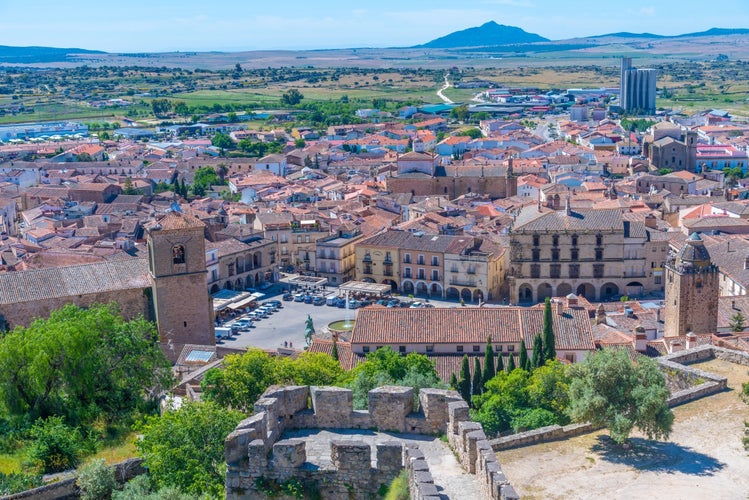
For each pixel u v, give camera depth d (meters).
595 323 161.12
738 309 158.88
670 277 152.25
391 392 46.66
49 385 100.06
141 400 106.56
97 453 85.94
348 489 42.62
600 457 65.31
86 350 100.62
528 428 93.44
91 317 105.38
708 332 149.25
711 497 58.34
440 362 141.38
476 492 40.88
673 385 81.44
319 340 153.50
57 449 82.25
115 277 151.38
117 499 60.22
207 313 154.62
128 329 108.38
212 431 63.22
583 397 68.62
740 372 82.88
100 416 99.75
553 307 153.62
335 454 42.66
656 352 135.12
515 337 144.50
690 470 62.66
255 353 99.38
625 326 160.50
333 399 46.75
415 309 153.25
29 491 66.12
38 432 83.56
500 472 39.59
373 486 42.44
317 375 97.44
